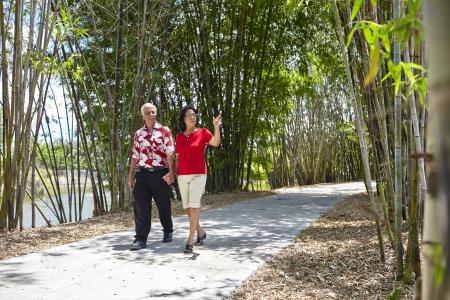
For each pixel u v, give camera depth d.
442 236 0.72
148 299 3.13
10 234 5.39
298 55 11.66
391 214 3.93
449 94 0.64
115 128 8.27
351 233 5.39
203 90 10.93
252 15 10.51
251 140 12.27
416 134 3.00
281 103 12.95
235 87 11.24
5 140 5.61
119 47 8.38
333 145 18.72
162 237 5.44
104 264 4.10
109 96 8.23
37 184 9.80
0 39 5.63
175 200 10.19
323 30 10.73
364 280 3.48
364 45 3.99
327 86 16.61
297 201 9.55
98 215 8.15
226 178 11.82
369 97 4.25
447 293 0.74
